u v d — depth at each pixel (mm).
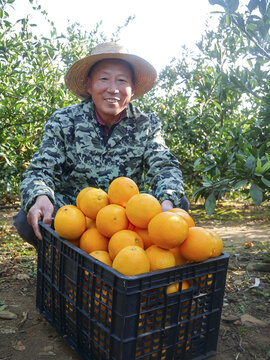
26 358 1575
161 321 1342
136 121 2457
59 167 2268
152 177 2314
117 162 2373
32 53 5871
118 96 2293
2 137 4734
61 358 1581
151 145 2465
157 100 8469
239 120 6121
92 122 2381
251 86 3035
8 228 4492
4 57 4863
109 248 1527
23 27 5422
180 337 1425
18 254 3195
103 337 1363
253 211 6605
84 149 2328
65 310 1633
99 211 1639
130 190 1696
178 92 8102
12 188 5586
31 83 5180
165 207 1929
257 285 2473
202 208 6953
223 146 3738
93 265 1385
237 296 2309
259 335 1820
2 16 4730
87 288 1448
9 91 4512
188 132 6285
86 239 1658
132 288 1230
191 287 1407
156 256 1420
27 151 5125
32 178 2049
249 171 2121
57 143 2281
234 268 2889
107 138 2410
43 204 1859
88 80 2469
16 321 1912
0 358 1566
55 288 1674
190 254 1408
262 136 3035
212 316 1531
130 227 1660
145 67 2465
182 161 6668
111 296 1304
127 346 1251
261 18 2436
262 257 3168
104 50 2256
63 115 2375
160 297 1318
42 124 5223
